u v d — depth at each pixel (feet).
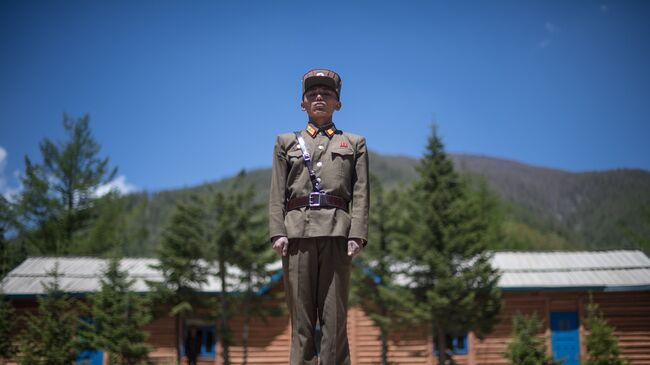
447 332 64.49
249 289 68.54
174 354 71.20
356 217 16.55
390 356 72.59
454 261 63.46
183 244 67.67
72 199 106.42
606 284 73.20
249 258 67.26
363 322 74.02
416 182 67.00
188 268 67.46
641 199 409.28
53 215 105.40
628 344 73.36
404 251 64.95
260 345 73.05
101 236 106.63
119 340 59.93
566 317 74.69
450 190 67.21
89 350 63.21
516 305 74.84
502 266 79.00
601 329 65.10
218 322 72.49
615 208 415.64
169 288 67.87
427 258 61.05
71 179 105.91
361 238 16.35
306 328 16.26
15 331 71.26
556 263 79.87
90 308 68.95
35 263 81.10
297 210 16.66
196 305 68.95
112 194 110.11
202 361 73.46
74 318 63.72
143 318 62.39
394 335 72.64
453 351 72.95
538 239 184.44
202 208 69.41
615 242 295.28
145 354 62.03
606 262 79.56
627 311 74.08
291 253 16.60
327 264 16.40
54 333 61.67
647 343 73.26
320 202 16.55
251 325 73.56
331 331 16.14
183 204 68.85
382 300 66.80
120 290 63.77
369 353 73.05
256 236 68.54
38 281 76.18
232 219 68.69
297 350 16.22
